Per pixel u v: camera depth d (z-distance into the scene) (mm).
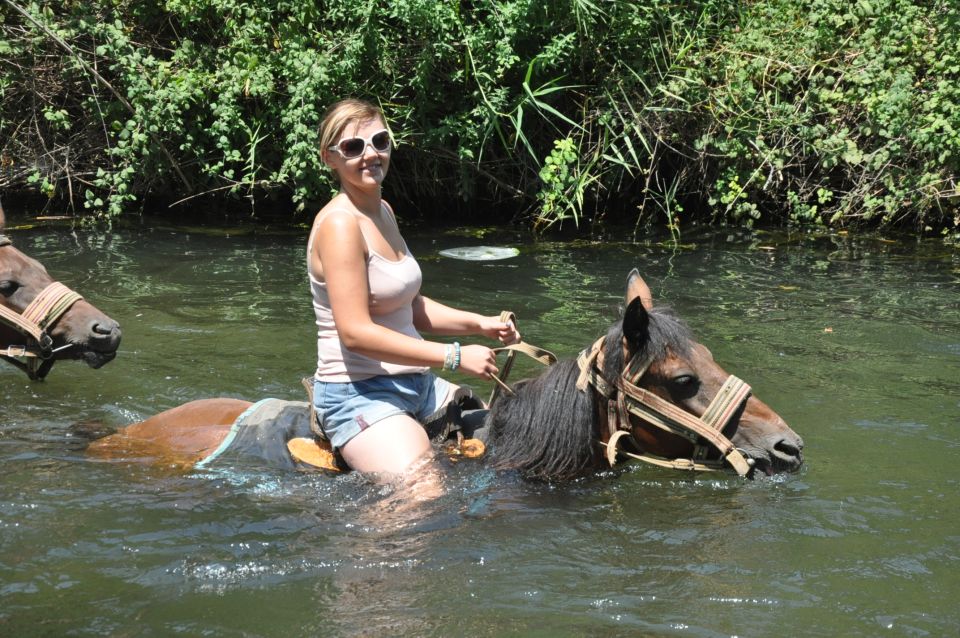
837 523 3557
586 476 3812
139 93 9445
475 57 9961
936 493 3838
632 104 10219
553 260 8195
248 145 9906
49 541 3354
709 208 10289
